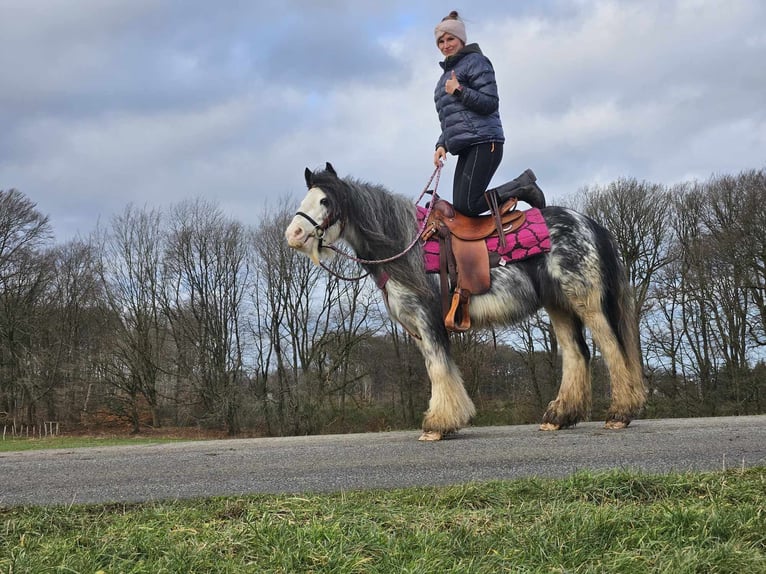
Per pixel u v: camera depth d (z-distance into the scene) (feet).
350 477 12.59
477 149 18.19
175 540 8.35
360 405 103.91
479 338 93.76
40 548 8.30
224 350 108.88
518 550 7.76
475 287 17.79
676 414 86.38
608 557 7.46
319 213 17.46
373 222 18.02
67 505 10.94
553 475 12.42
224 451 15.47
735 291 83.76
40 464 14.37
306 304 106.22
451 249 18.03
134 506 10.79
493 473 12.68
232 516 9.75
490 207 18.19
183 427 109.91
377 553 7.77
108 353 111.55
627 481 10.73
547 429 19.26
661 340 89.15
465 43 18.84
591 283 18.16
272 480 12.50
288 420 101.71
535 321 86.22
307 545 7.86
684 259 89.20
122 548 8.02
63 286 118.11
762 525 8.28
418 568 7.14
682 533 8.20
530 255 18.10
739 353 83.82
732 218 84.89
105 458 15.03
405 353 103.09
